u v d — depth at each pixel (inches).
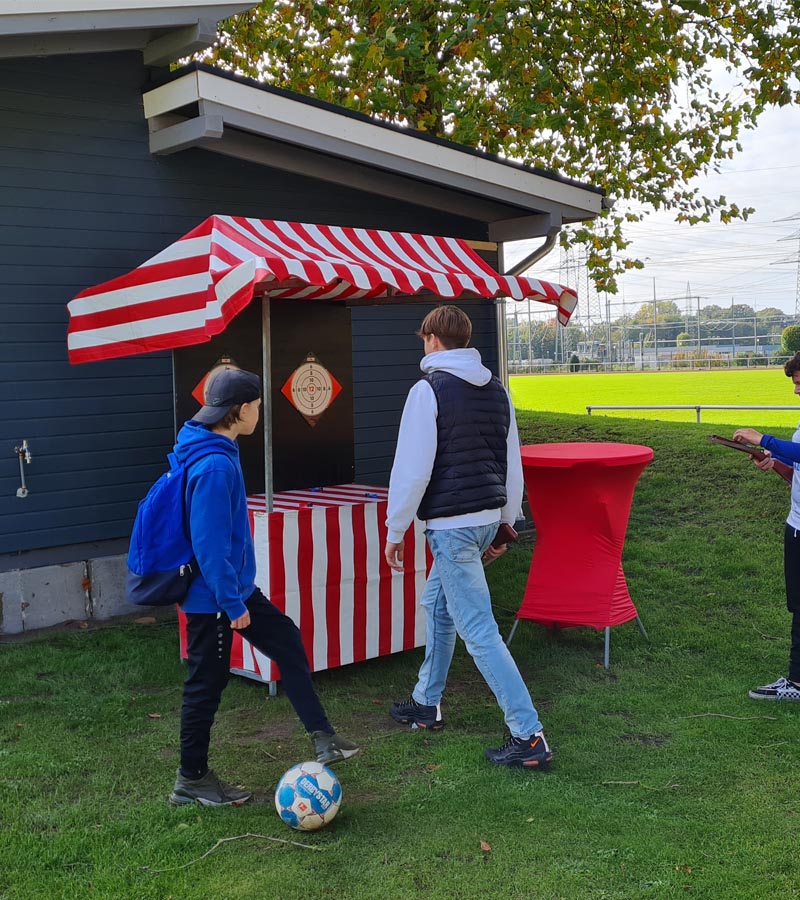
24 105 247.0
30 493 251.8
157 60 261.9
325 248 202.8
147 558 139.8
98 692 201.9
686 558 302.0
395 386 341.4
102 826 141.7
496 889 125.3
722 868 129.4
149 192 271.3
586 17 499.8
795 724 181.6
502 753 164.6
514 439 177.2
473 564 166.4
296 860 132.6
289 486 238.7
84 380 260.4
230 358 225.3
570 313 227.6
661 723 184.1
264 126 260.7
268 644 153.5
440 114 502.3
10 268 246.4
